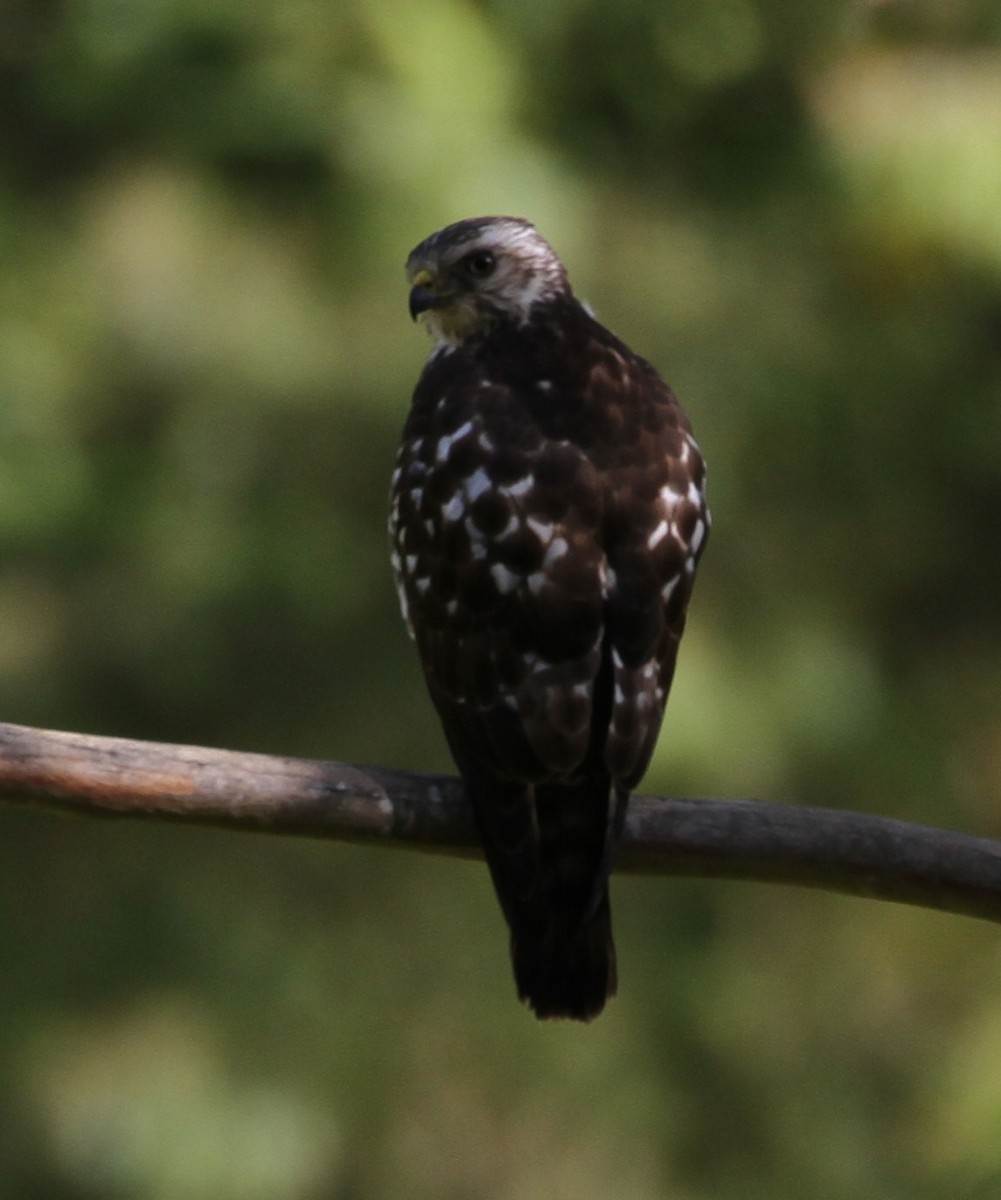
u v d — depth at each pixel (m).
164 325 13.84
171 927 14.38
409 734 14.12
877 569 15.09
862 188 14.48
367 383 13.93
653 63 14.45
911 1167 14.28
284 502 14.12
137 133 14.04
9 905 14.48
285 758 6.63
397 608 14.27
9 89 14.48
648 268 14.26
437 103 13.69
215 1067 14.17
